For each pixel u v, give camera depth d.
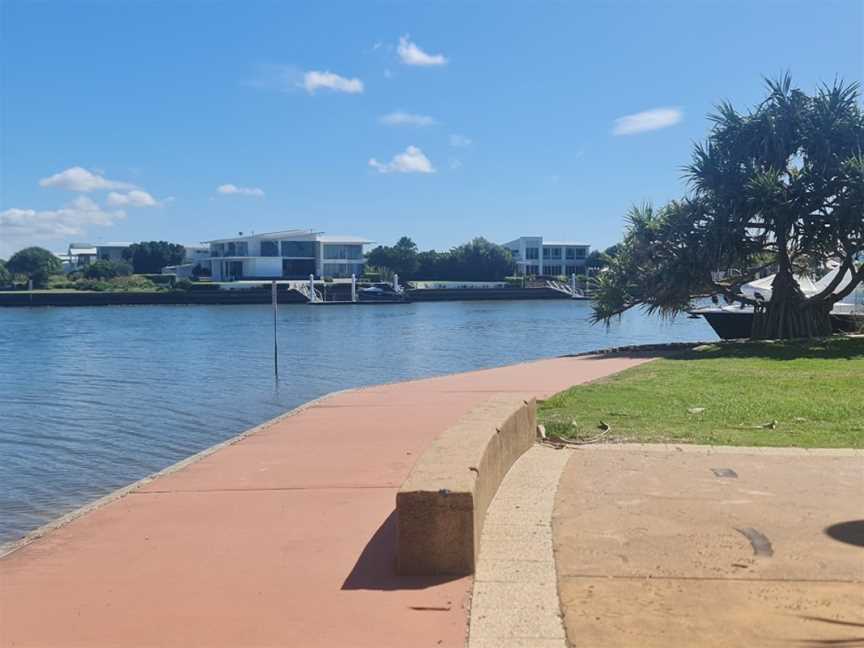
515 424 8.09
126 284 115.06
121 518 6.95
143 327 57.25
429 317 69.31
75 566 5.71
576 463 8.01
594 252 142.50
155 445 14.64
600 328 53.34
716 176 26.91
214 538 6.25
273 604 4.87
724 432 9.70
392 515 6.68
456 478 5.39
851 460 8.01
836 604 4.61
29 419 17.69
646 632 4.32
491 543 5.68
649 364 19.19
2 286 114.75
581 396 13.11
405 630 4.45
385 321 62.84
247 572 5.43
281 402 20.05
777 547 5.51
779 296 27.14
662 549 5.51
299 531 6.34
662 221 28.16
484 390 15.05
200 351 36.62
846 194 25.34
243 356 33.81
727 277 29.09
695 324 59.91
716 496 6.73
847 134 25.58
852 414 10.84
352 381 24.73
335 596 4.95
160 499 7.58
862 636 4.22
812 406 11.49
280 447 10.01
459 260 133.25
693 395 12.98
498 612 4.61
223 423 16.95
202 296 101.81
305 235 122.75
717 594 4.77
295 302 102.50
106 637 4.49
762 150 26.38
